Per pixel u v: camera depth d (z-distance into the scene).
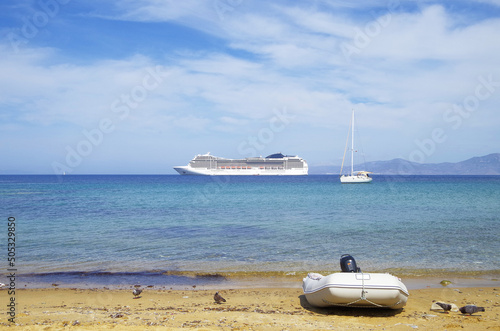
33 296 9.09
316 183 91.88
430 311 7.83
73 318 7.03
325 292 7.53
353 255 13.47
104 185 80.19
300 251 14.17
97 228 19.59
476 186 72.50
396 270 11.53
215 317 7.12
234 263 12.50
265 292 9.50
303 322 6.86
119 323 6.56
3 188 66.25
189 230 18.91
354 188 65.19
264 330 6.28
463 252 13.86
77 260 12.88
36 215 25.11
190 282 10.49
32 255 13.63
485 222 21.39
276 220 22.53
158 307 8.13
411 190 57.84
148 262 12.65
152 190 58.00
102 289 9.78
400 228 19.34
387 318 7.26
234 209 29.17
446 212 26.50
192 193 50.34
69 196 44.00
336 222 21.58
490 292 9.41
